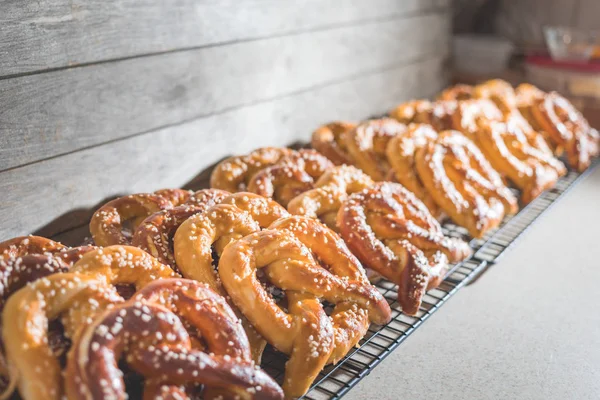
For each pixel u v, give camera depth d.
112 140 0.64
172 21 0.67
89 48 0.60
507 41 1.24
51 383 0.44
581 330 0.62
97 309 0.47
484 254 0.73
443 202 0.72
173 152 0.70
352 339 0.54
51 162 0.59
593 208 0.86
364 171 0.77
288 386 0.51
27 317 0.45
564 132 0.92
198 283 0.50
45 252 0.54
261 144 0.80
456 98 1.00
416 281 0.61
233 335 0.48
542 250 0.75
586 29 1.22
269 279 0.55
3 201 0.56
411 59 1.07
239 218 0.57
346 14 0.90
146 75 0.66
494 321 0.63
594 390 0.55
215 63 0.72
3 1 0.54
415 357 0.58
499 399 0.54
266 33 0.78
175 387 0.46
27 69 0.56
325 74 0.88
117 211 0.61
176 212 0.58
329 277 0.55
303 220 0.58
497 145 0.82
